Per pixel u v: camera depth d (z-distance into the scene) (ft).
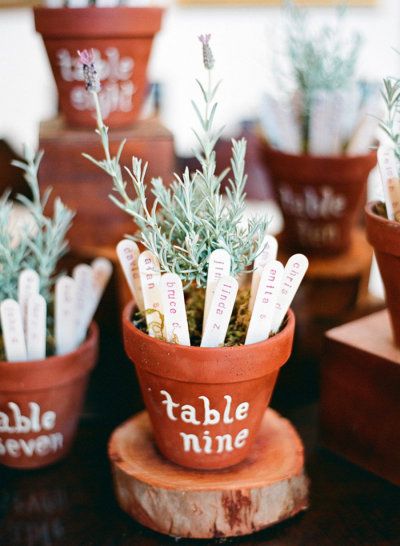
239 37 3.13
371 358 1.64
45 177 2.04
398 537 1.50
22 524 1.54
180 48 3.12
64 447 1.77
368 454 1.71
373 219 1.55
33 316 1.62
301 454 1.59
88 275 1.74
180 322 1.42
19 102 2.99
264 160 2.24
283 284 1.46
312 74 2.17
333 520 1.55
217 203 1.41
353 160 2.06
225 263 1.41
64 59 2.01
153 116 2.41
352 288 2.19
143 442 1.64
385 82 1.51
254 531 1.51
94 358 1.77
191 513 1.47
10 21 2.87
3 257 1.72
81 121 2.12
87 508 1.60
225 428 1.47
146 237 1.48
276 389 2.12
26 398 1.64
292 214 2.24
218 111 3.23
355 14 3.16
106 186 2.08
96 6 1.93
